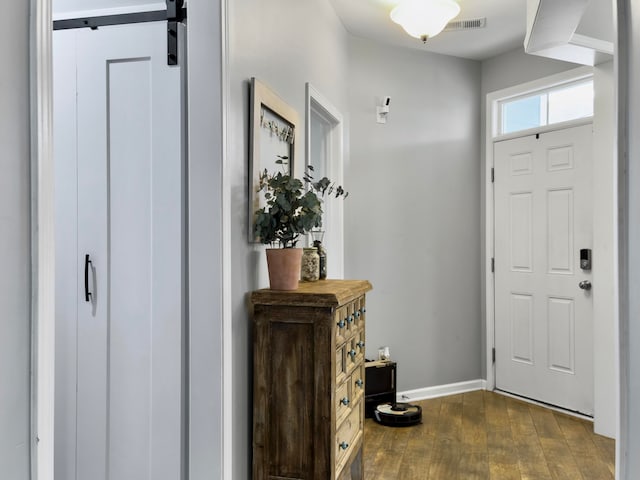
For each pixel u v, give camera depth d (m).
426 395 4.04
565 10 2.34
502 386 4.16
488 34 3.72
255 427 1.96
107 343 1.85
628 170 1.02
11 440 0.87
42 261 0.93
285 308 1.93
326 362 1.89
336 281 2.43
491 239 4.22
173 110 1.81
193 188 1.77
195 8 1.77
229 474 1.80
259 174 2.08
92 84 1.86
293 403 1.93
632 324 1.00
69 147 1.88
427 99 4.08
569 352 3.65
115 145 1.86
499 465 2.78
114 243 1.85
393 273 3.95
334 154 3.55
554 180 3.74
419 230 4.05
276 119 2.30
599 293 3.25
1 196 0.85
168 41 1.80
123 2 1.85
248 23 2.00
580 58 3.10
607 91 3.20
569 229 3.64
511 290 4.07
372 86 3.86
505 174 4.10
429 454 2.93
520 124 4.07
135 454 1.83
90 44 1.87
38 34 0.93
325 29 3.14
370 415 3.59
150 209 1.83
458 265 4.20
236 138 1.89
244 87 1.96
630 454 1.01
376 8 3.29
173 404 1.81
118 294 1.85
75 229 1.87
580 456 2.90
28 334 0.91
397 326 3.96
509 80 4.07
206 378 1.76
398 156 3.97
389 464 2.79
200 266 1.77
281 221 1.99
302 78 2.70
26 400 0.90
